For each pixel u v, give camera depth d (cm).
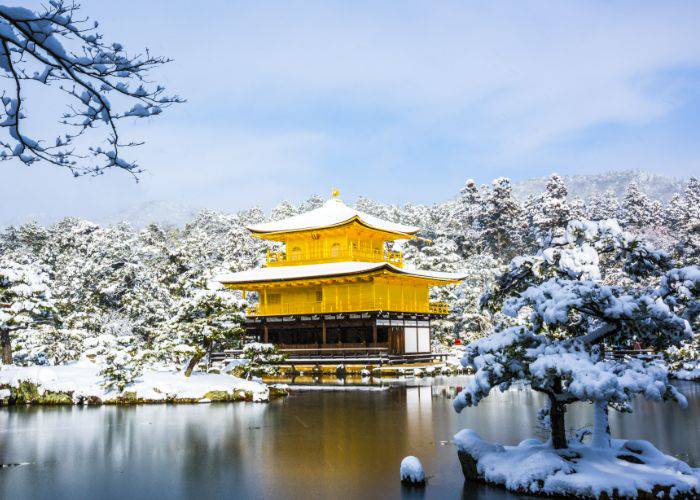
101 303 7569
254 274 6331
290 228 6366
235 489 1638
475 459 1666
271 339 6456
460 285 8181
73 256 9362
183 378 4034
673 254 1722
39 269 6869
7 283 4566
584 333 1733
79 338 5606
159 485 1706
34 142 779
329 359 5494
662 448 2028
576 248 1681
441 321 7475
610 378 1352
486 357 1554
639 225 12431
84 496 1609
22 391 3781
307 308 6044
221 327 4156
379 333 6047
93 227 9919
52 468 1950
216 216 14488
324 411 3238
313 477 1745
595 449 1584
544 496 1448
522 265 1836
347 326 5919
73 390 3762
